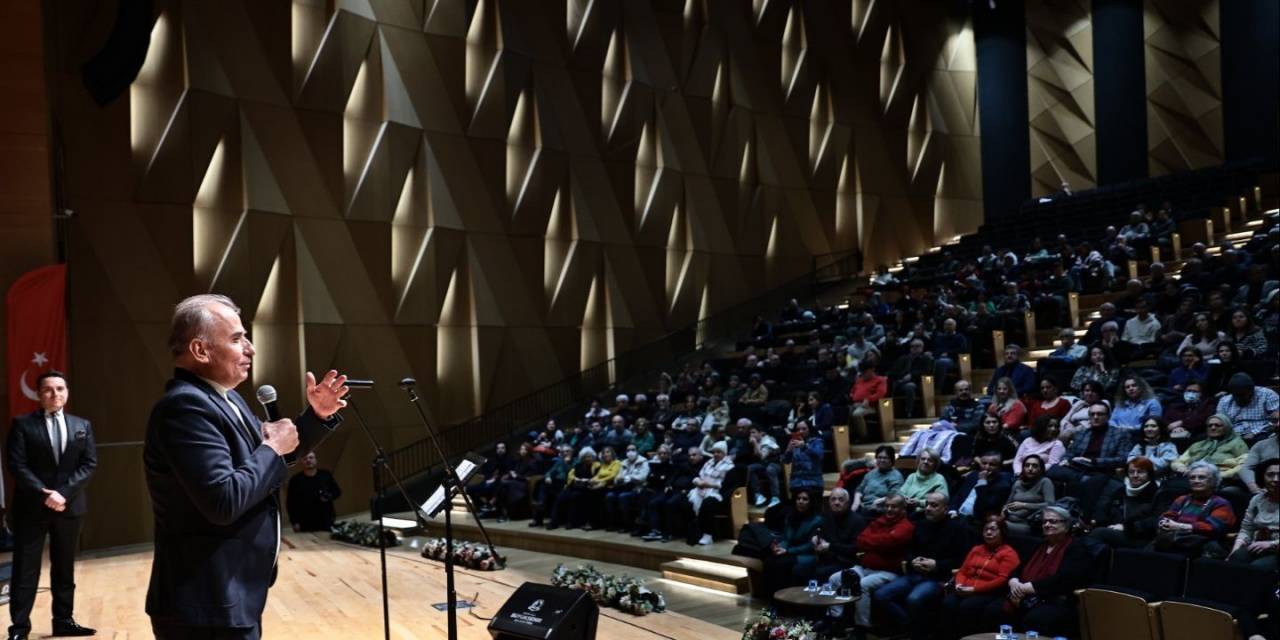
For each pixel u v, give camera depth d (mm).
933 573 7527
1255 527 6648
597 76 20109
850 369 14328
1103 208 21359
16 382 10852
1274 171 19500
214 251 14930
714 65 22453
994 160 26312
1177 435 8875
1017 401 10625
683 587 9641
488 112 18219
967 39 26578
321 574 9734
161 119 14453
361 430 16297
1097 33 24844
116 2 13977
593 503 12836
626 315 20203
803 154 24047
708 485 11125
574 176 19594
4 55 11461
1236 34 22672
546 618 4184
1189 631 5496
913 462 10742
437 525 14219
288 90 15773
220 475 2295
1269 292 11422
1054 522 6789
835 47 24812
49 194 11633
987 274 17500
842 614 7469
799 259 23688
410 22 17328
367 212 16578
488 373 17922
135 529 13734
